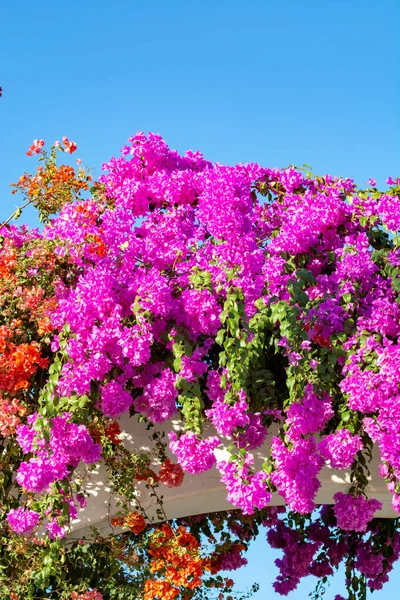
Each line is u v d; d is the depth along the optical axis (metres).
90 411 4.92
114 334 4.58
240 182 4.96
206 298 4.60
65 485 4.56
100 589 5.42
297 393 4.58
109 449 5.09
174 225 5.06
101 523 5.48
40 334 4.80
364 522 4.96
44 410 4.51
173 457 5.38
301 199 5.17
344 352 4.68
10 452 5.00
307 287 4.89
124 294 4.77
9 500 5.06
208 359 5.19
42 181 5.38
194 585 5.34
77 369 4.53
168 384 4.79
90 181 5.44
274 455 4.62
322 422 4.62
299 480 4.54
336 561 6.88
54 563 4.94
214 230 4.78
